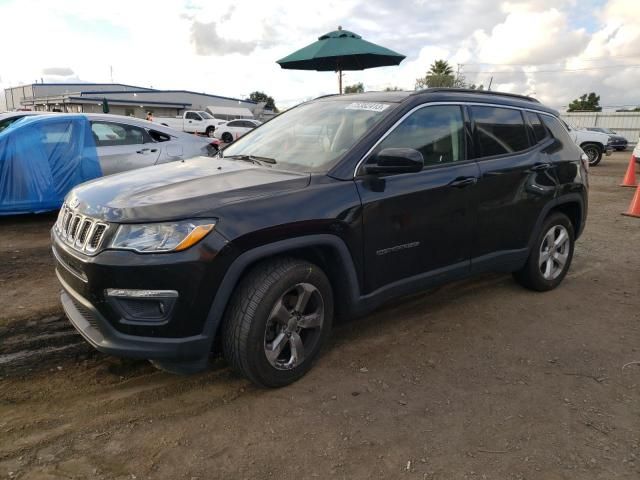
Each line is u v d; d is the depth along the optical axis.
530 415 2.82
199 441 2.52
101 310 2.60
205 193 2.75
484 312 4.25
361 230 3.11
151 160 7.42
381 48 10.26
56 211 7.48
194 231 2.54
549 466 2.41
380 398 2.94
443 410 2.84
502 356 3.50
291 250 2.88
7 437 2.49
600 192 11.66
